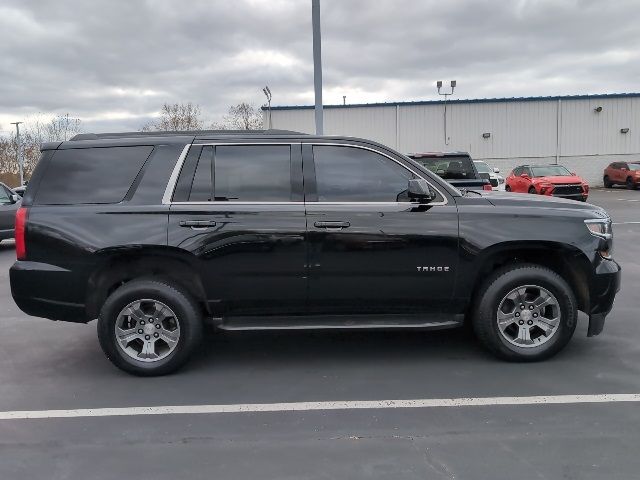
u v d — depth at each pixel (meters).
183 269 4.80
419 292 4.74
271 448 3.48
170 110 60.47
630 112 36.09
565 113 36.12
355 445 3.50
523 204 4.84
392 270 4.69
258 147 4.79
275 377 4.70
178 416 3.97
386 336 5.77
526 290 4.82
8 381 4.68
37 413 4.04
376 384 4.50
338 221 4.64
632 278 8.39
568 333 4.82
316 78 13.62
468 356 5.11
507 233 4.68
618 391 4.26
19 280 4.63
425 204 4.71
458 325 4.84
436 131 36.16
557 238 4.68
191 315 4.68
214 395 4.34
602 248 4.77
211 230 4.61
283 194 4.71
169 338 4.73
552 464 3.22
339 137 4.85
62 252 4.58
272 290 4.69
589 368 4.74
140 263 4.78
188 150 4.76
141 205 4.62
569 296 4.76
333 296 4.73
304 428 3.75
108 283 4.85
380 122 36.06
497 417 3.85
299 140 4.82
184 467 3.26
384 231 4.65
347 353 5.27
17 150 55.16
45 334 6.04
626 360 4.92
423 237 4.66
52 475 3.20
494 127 36.12
